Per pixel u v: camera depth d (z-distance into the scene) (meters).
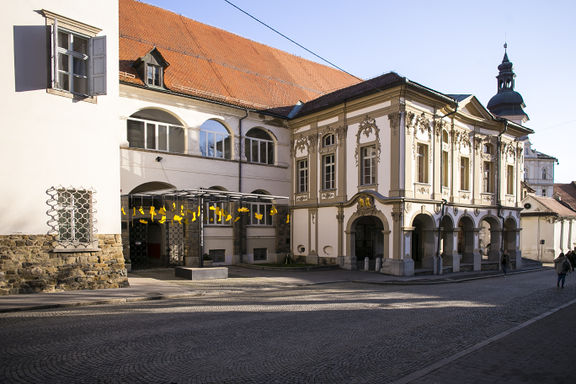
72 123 14.70
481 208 28.41
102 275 15.23
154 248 25.92
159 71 23.00
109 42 15.79
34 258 13.73
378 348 8.12
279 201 28.66
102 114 15.53
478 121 28.27
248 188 26.94
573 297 15.98
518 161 32.53
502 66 40.69
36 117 13.85
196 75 26.11
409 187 22.53
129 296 13.63
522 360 7.47
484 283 20.88
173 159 23.28
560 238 40.41
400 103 22.27
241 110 26.41
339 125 25.72
